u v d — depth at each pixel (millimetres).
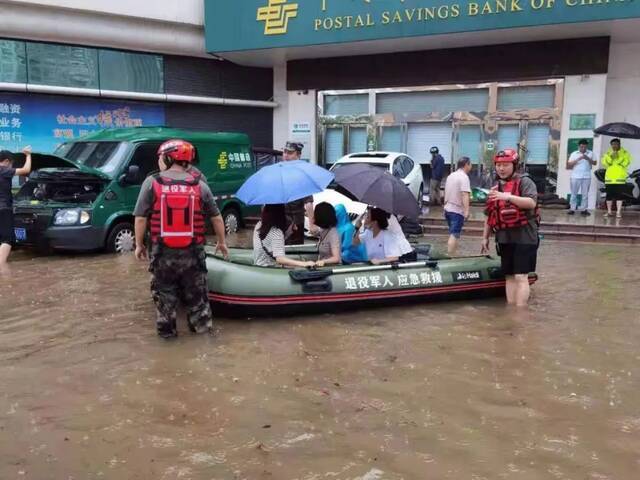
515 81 15547
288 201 5738
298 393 4254
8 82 13523
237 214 12578
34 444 3518
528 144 15875
